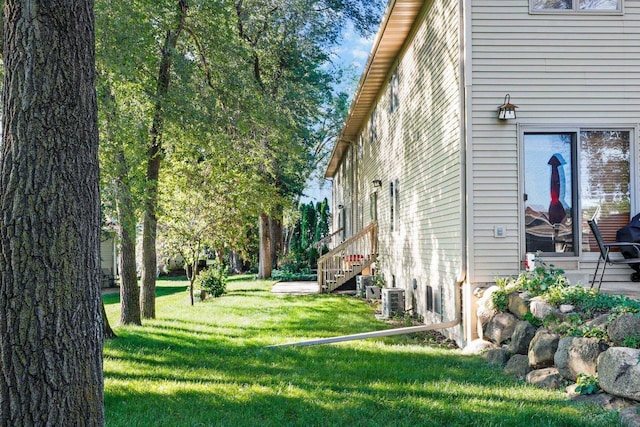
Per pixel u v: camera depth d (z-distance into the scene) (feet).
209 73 37.86
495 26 27.25
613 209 27.40
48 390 9.68
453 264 29.48
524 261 26.84
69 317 9.96
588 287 25.13
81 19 10.43
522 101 27.14
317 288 67.10
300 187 97.60
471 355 25.27
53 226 9.90
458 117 27.81
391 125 50.31
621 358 16.17
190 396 18.97
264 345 29.22
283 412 17.06
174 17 33.86
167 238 48.39
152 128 34.58
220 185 48.44
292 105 73.67
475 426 15.44
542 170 27.35
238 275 105.81
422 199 37.68
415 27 39.65
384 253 55.31
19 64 10.00
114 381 21.09
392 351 26.91
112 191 29.68
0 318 9.71
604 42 27.43
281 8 75.82
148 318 40.24
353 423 15.97
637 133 27.40
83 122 10.40
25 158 9.88
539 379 19.84
